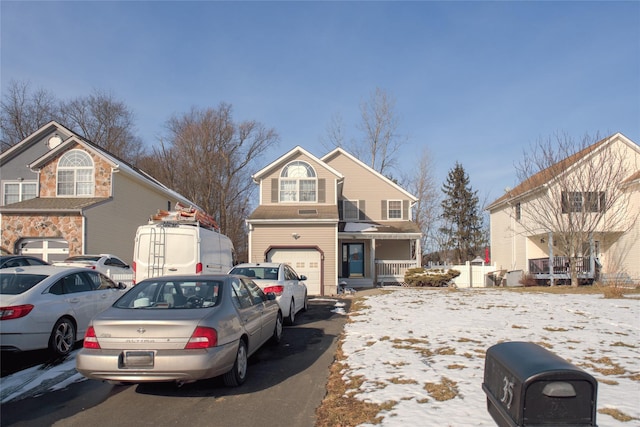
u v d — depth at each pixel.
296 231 21.08
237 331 5.84
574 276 19.91
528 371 2.38
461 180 45.25
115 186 22.50
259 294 7.82
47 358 7.55
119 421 4.79
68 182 22.22
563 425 2.33
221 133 43.06
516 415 2.40
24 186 25.19
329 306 14.41
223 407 5.17
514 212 27.77
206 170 42.28
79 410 5.13
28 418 4.90
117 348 5.07
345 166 26.81
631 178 22.50
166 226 11.60
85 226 19.73
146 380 5.00
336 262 20.88
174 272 11.41
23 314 6.87
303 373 6.57
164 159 43.28
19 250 19.67
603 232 23.12
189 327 5.12
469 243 44.38
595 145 20.73
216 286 6.21
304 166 23.53
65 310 7.63
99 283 8.96
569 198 20.02
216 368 5.16
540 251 25.92
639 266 22.50
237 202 45.81
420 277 22.48
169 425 4.67
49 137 25.42
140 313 5.38
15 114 39.38
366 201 26.61
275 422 4.70
